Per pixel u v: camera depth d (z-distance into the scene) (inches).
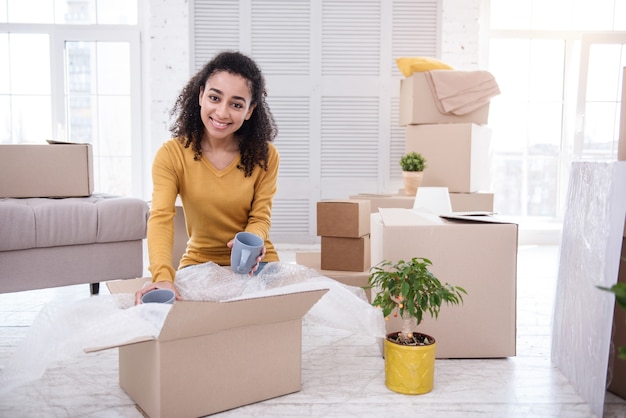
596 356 54.7
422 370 58.5
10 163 95.9
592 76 169.9
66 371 65.6
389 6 160.2
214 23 160.4
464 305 68.4
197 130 66.6
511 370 66.1
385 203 122.3
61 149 99.1
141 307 48.1
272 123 71.9
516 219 177.6
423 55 162.2
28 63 167.0
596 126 171.6
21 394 58.6
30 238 89.4
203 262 71.3
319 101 162.2
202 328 49.8
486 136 139.6
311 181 164.1
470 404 56.5
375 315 61.9
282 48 161.2
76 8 167.0
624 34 165.6
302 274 63.1
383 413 54.2
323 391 59.6
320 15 160.2
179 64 161.2
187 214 70.4
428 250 66.9
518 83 174.4
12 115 168.2
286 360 58.2
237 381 54.6
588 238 58.9
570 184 66.0
